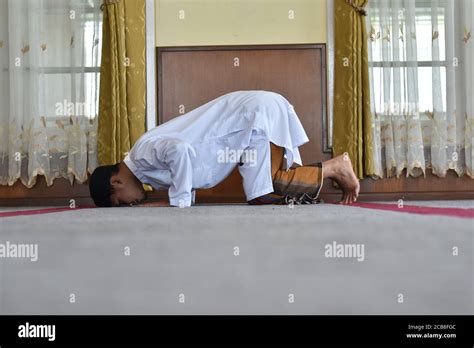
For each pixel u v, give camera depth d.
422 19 4.30
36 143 4.19
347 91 4.20
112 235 1.48
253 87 4.32
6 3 4.27
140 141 2.97
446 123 4.28
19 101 4.21
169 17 4.30
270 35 4.32
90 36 4.25
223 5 4.32
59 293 0.96
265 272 1.06
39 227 1.66
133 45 4.23
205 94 4.32
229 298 0.91
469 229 1.48
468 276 0.99
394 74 4.24
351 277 1.01
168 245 1.34
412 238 1.36
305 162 4.31
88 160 4.23
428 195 4.29
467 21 4.25
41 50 4.23
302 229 1.54
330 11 4.30
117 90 4.17
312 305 0.87
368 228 1.53
